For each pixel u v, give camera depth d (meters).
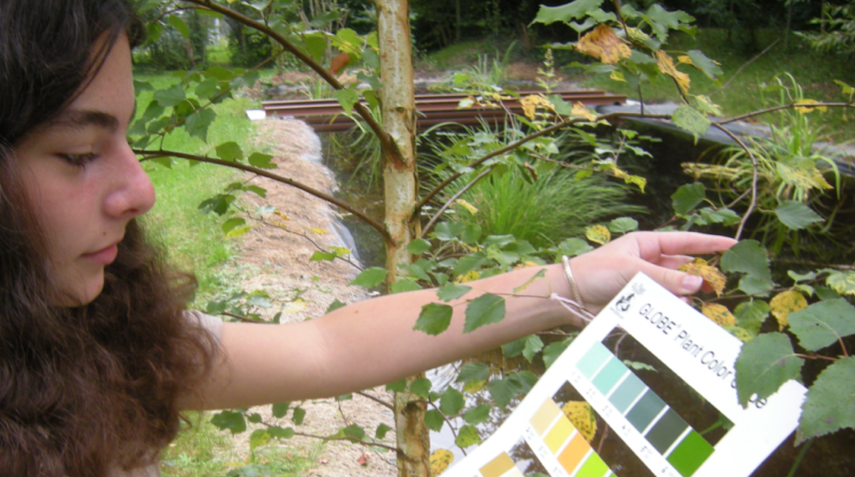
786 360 0.51
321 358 0.91
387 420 2.76
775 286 0.87
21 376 0.63
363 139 7.54
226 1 1.23
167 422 0.87
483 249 1.26
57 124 0.55
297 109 8.48
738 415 0.58
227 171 5.59
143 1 1.10
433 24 16.64
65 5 0.52
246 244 4.19
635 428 0.64
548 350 1.14
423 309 0.79
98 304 0.82
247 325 0.95
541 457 0.69
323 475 2.30
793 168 0.88
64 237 0.60
